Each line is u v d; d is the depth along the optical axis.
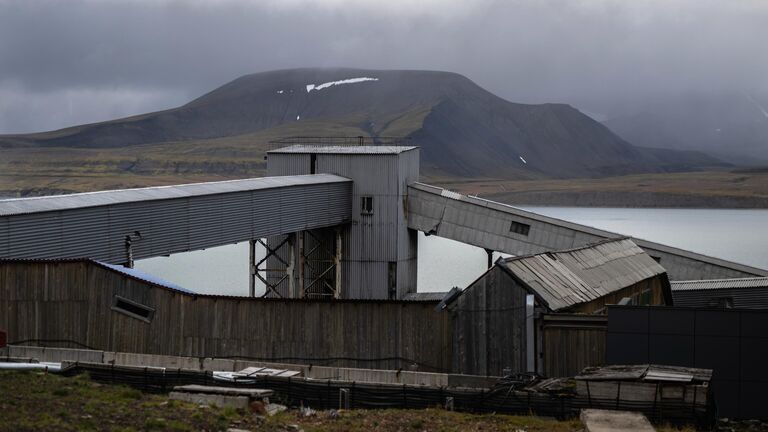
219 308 40.88
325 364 40.34
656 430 24.50
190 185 61.94
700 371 28.70
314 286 82.75
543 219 77.44
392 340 39.62
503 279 37.31
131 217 52.94
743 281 65.88
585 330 35.06
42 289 40.22
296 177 76.50
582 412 25.11
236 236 63.22
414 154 87.19
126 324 40.75
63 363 31.55
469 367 37.75
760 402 31.48
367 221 81.81
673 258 74.75
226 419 24.52
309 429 24.78
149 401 26.45
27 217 45.81
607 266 47.09
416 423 25.95
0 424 21.64
